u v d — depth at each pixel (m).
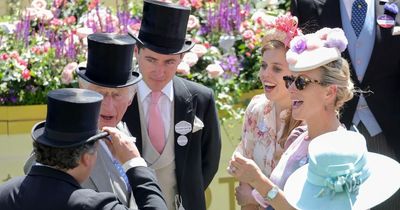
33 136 5.88
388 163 6.29
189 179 8.19
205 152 8.45
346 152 6.13
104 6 11.59
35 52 10.20
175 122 8.07
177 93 8.14
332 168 6.10
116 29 10.49
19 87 9.94
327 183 6.12
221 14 10.80
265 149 7.85
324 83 6.65
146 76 7.93
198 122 8.18
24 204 5.70
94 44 6.83
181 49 7.91
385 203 9.06
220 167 10.12
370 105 9.16
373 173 6.22
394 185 6.11
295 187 6.34
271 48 7.66
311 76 6.65
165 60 7.87
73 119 5.80
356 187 6.10
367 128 9.15
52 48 10.23
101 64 6.82
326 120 6.74
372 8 9.24
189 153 8.20
